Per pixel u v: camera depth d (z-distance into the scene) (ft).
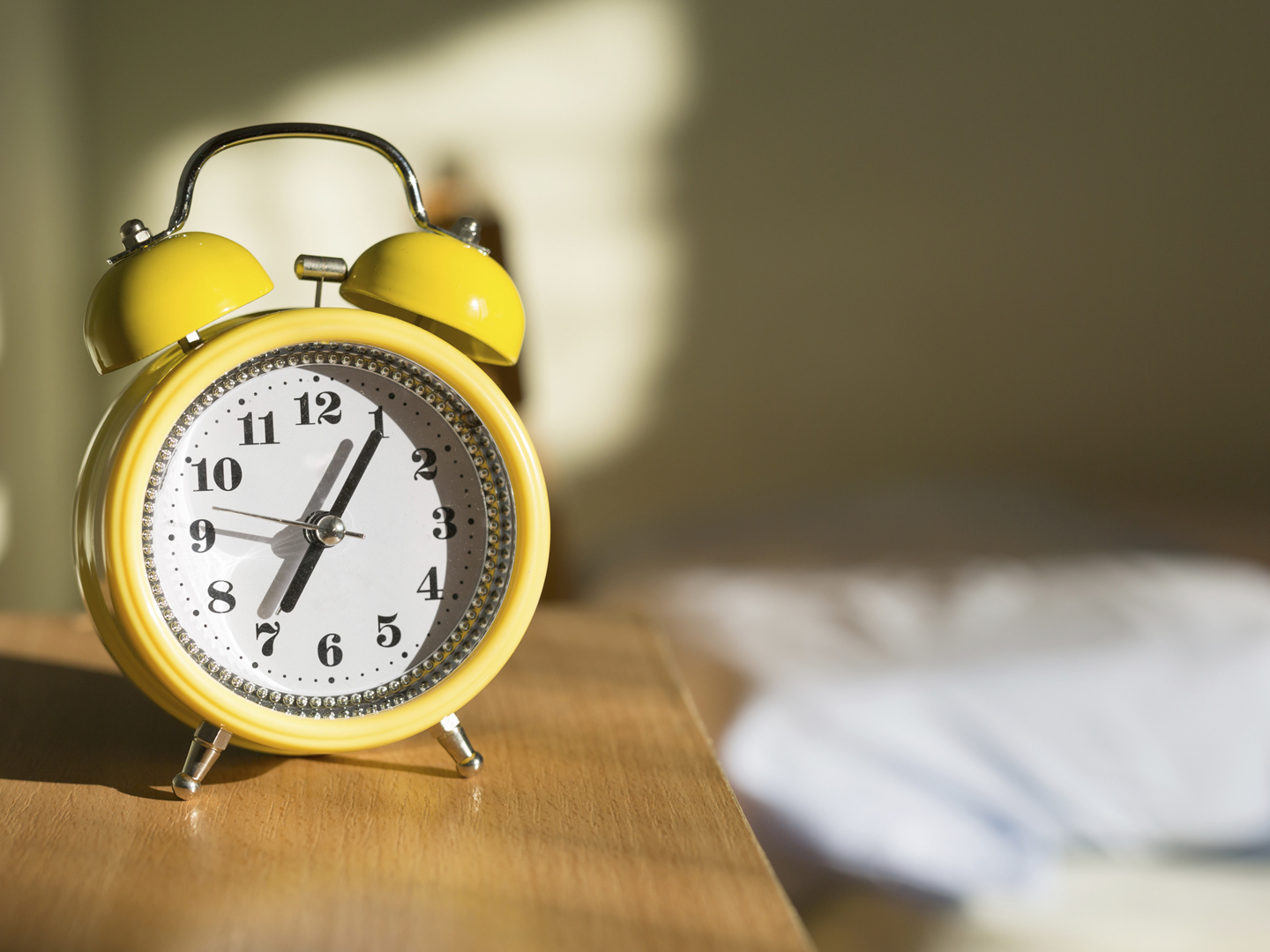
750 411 7.08
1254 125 6.99
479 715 1.88
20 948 1.44
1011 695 3.12
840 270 7.02
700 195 6.93
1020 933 2.80
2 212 4.72
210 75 6.51
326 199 6.64
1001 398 7.14
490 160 6.79
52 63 5.72
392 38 6.64
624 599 4.21
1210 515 5.70
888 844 2.89
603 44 6.79
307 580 1.70
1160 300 7.11
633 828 1.62
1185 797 3.09
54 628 2.18
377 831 1.62
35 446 5.07
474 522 1.74
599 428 7.02
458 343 1.81
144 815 1.64
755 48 6.86
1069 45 6.92
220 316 1.64
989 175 7.00
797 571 4.34
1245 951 2.78
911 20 6.88
